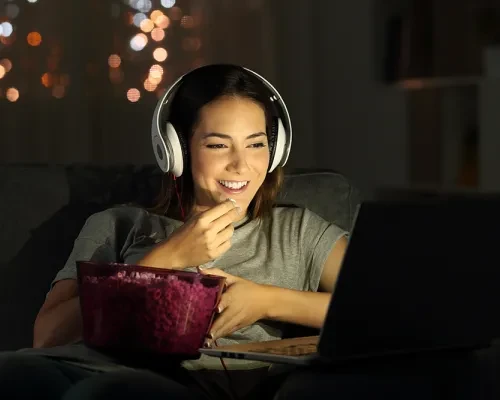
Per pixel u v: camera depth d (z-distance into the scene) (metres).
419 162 5.47
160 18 4.90
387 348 1.45
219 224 1.86
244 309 1.85
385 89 5.46
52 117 4.82
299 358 1.44
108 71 4.87
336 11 5.50
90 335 1.63
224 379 1.78
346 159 5.65
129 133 4.92
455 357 1.49
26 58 4.73
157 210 2.15
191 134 1.99
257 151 1.98
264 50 5.29
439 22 5.07
